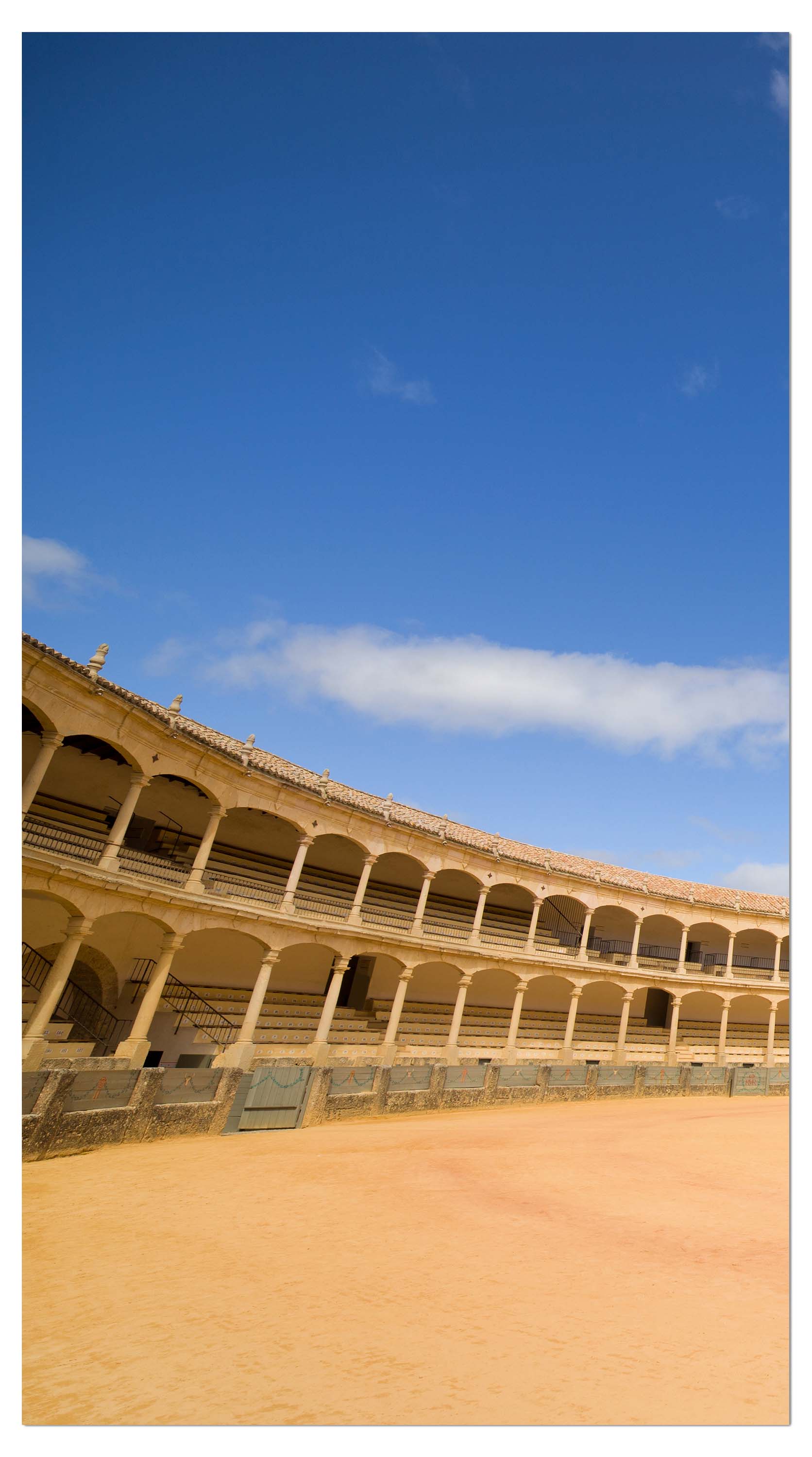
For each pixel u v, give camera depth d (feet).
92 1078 62.34
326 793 110.93
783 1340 20.18
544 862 149.89
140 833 108.88
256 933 100.17
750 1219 33.94
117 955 99.50
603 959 162.61
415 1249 30.60
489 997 157.79
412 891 153.07
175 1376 19.95
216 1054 100.48
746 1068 121.80
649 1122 73.15
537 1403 16.93
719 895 180.04
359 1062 112.78
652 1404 16.63
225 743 106.42
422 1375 18.88
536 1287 25.27
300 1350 21.20
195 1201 43.04
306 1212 38.88
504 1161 49.06
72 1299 26.91
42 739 75.51
